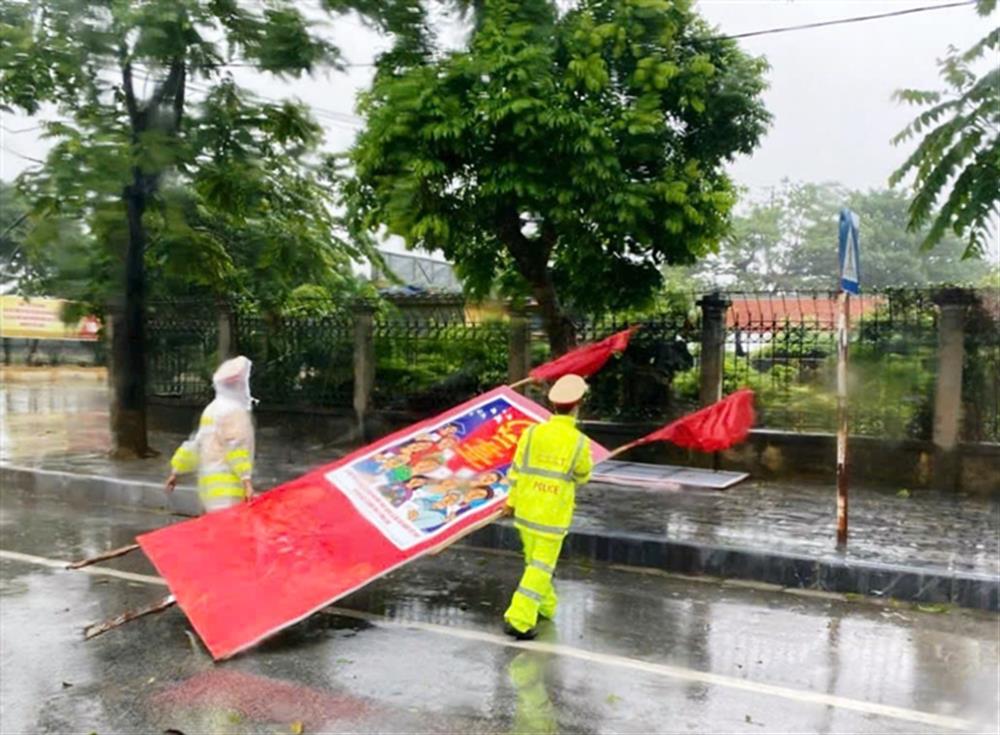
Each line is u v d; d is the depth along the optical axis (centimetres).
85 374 3105
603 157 924
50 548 770
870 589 655
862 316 1034
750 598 647
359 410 1305
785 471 1049
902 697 463
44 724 419
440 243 1025
